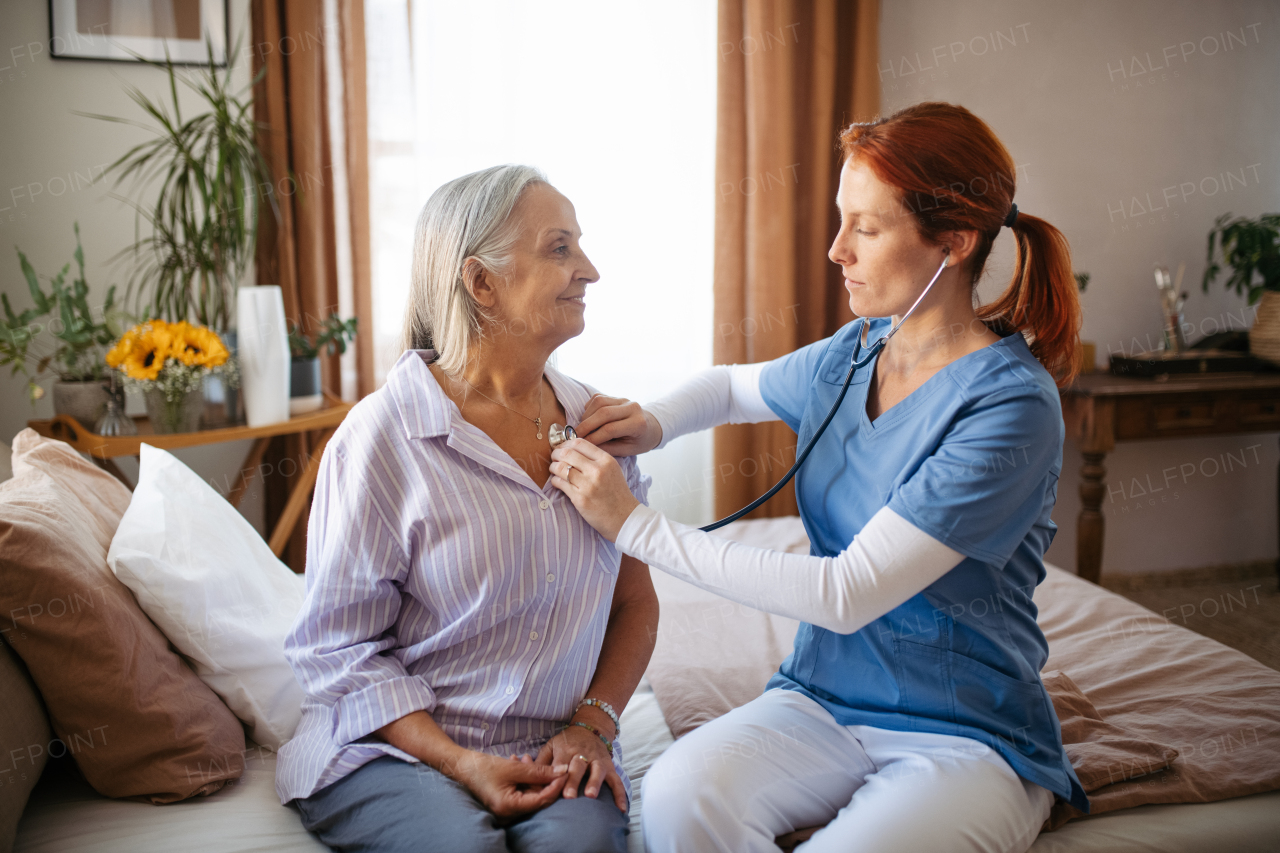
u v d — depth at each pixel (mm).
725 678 1553
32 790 1175
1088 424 2752
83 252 2486
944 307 1152
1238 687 1471
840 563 1062
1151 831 1124
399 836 963
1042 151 3094
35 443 1550
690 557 1090
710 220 2914
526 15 2703
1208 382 2750
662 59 2818
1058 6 3039
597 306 2898
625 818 1057
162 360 2105
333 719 1092
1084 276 2973
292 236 2541
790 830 1122
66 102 2420
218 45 2496
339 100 2543
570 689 1148
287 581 1521
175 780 1147
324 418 2320
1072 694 1425
